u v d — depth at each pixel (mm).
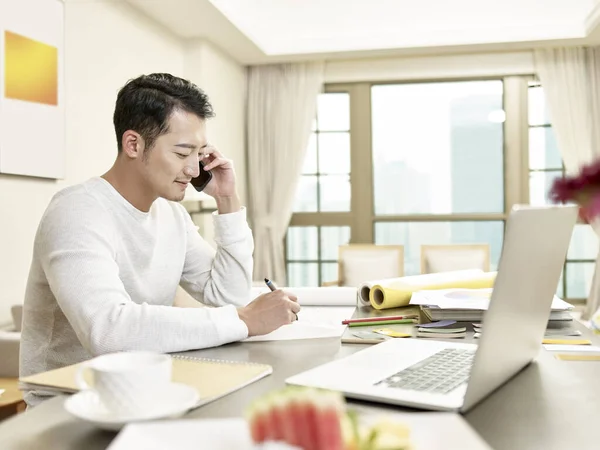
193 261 1620
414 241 5832
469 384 687
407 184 5832
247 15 5273
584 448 597
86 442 635
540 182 5633
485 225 5719
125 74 4008
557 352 1031
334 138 5918
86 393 722
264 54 5508
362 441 445
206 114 1362
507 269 687
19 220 3008
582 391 797
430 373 824
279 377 882
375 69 5781
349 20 5395
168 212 1529
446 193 5777
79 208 1257
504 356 779
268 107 5895
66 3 3355
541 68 5477
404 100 5816
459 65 5652
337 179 5914
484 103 5699
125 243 1376
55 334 1346
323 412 432
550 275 856
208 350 1089
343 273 4531
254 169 5918
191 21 4531
